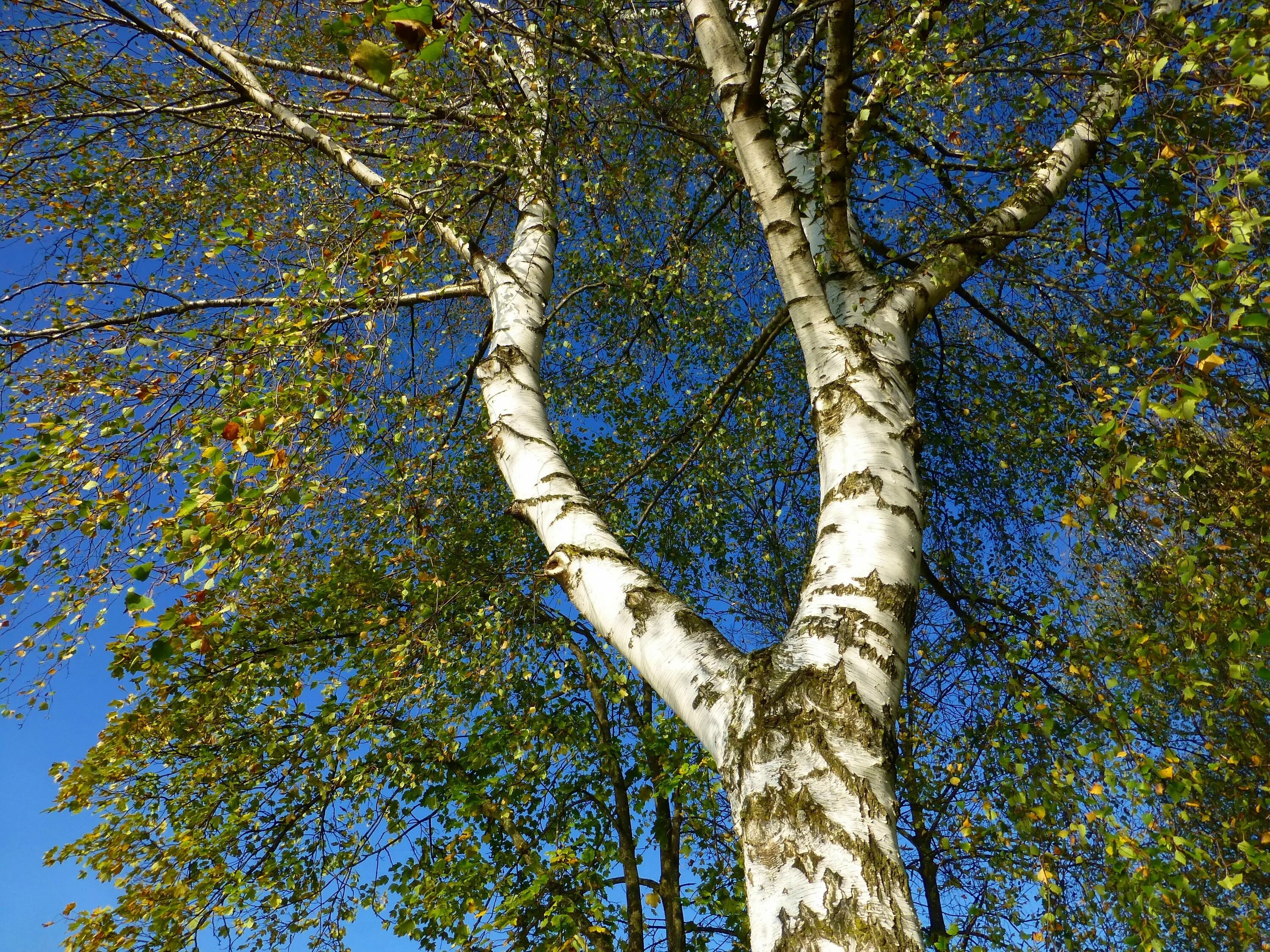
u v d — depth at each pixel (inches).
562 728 256.1
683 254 221.9
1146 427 142.6
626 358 264.1
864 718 72.8
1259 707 127.3
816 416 105.7
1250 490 130.6
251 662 232.1
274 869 243.1
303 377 122.0
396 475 179.0
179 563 99.7
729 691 78.5
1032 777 144.3
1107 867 136.2
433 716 239.9
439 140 186.9
